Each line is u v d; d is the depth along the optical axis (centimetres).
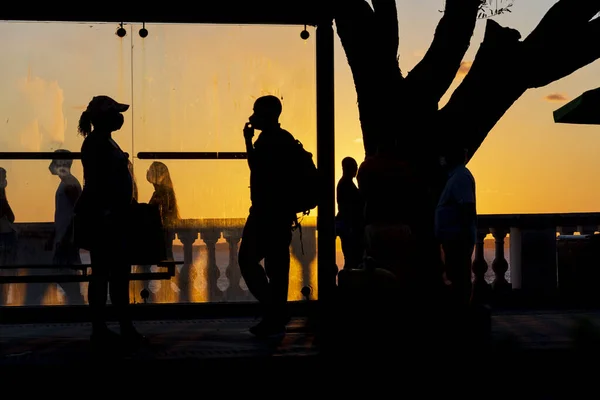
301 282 891
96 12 829
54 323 926
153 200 883
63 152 869
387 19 900
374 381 671
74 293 889
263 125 769
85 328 882
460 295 886
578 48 862
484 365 537
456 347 651
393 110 879
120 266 712
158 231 730
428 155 877
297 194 762
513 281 1256
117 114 706
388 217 750
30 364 646
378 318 679
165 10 831
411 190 753
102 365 649
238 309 888
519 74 869
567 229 1322
